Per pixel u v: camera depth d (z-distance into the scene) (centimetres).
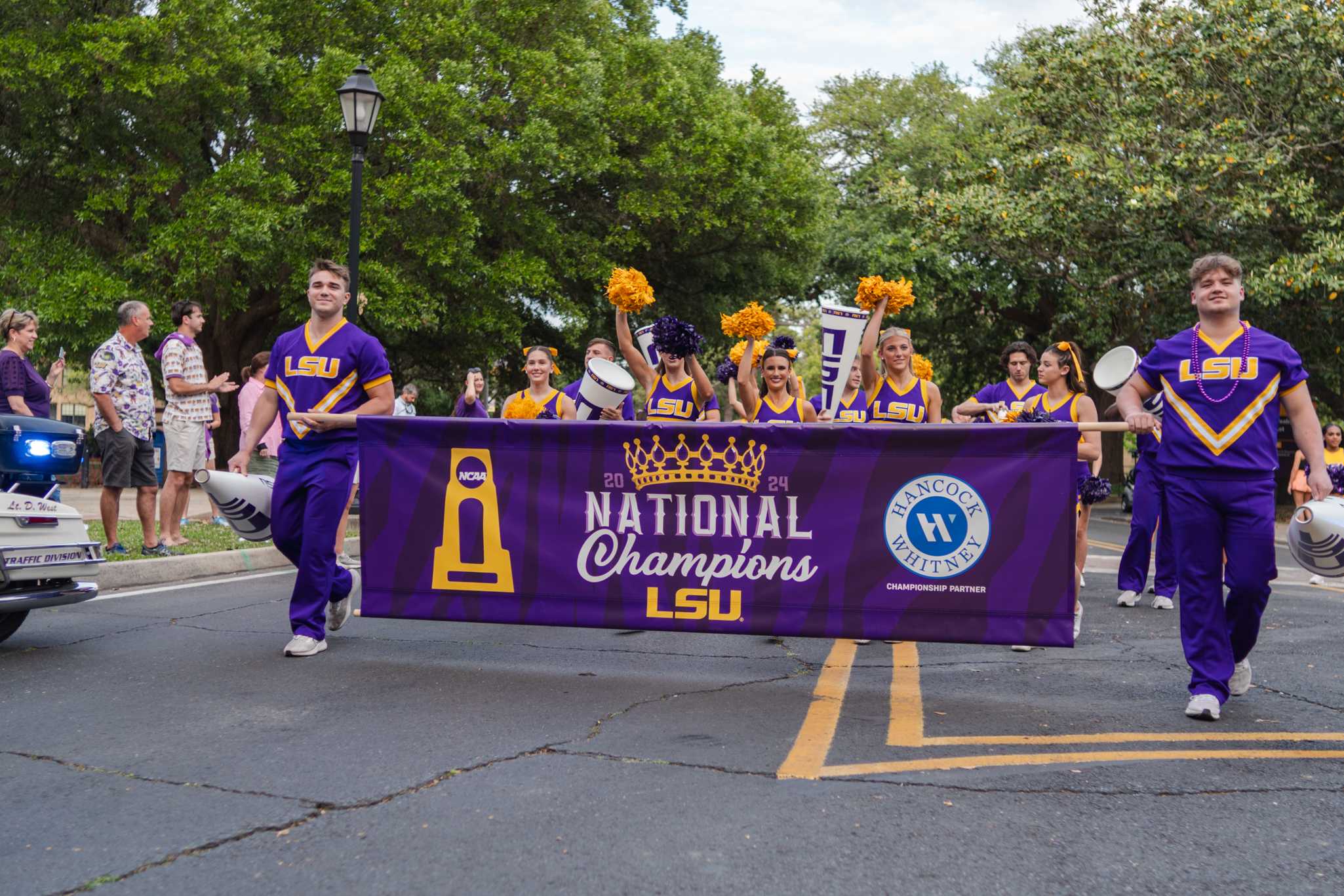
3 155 1847
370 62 1895
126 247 1877
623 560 515
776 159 2270
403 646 589
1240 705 473
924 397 678
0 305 1858
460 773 362
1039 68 2117
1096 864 288
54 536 543
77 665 527
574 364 2688
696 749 394
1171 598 791
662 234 2311
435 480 535
